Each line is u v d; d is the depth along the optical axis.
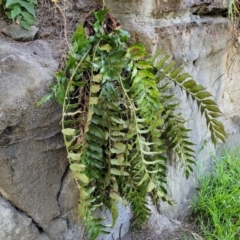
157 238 1.35
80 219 1.09
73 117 0.95
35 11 1.08
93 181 0.99
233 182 1.60
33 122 0.88
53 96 0.89
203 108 1.16
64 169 1.02
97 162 0.94
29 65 0.89
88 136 0.91
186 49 1.32
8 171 0.89
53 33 1.07
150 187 0.98
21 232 0.96
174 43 1.25
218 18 1.52
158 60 1.19
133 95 0.95
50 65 0.93
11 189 0.91
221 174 1.61
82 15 1.13
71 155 0.85
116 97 0.92
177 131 1.16
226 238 1.32
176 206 1.46
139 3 1.13
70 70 0.88
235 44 1.68
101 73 0.89
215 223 1.38
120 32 1.00
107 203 1.03
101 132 0.92
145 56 1.05
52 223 1.03
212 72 1.62
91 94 0.89
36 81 0.86
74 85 0.89
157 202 1.38
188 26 1.30
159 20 1.20
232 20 1.51
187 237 1.38
